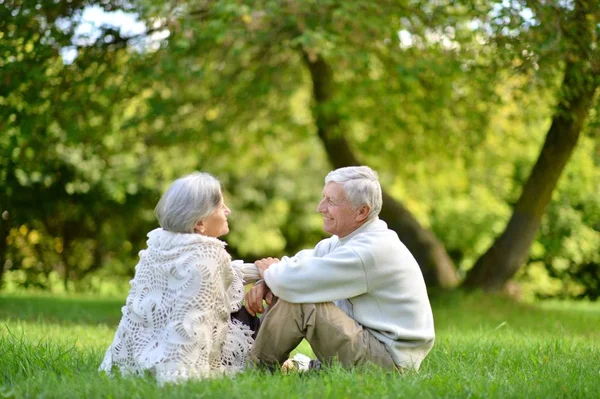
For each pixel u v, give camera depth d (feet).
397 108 37.78
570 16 27.32
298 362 12.82
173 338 10.85
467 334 21.79
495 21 27.68
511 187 54.75
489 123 38.17
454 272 39.11
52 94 30.99
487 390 10.93
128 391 10.16
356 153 41.52
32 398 10.39
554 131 33.71
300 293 11.73
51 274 53.57
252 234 64.80
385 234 12.19
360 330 11.93
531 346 16.78
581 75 28.27
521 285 54.80
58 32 29.55
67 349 15.17
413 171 45.14
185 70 31.32
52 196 49.70
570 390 11.34
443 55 30.66
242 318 12.43
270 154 47.16
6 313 29.73
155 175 55.21
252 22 27.55
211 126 37.50
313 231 68.39
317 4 29.01
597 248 54.29
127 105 35.09
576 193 52.19
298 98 46.11
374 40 30.55
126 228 55.11
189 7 30.78
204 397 9.84
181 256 11.12
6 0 29.14
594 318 31.78
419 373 12.19
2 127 30.12
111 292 55.62
